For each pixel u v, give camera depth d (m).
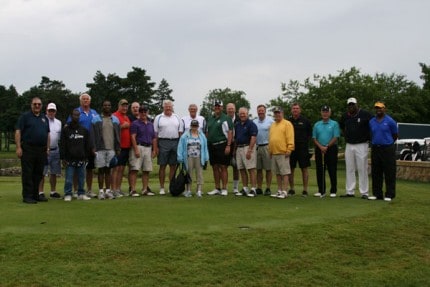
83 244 6.45
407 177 21.67
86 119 10.77
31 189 9.94
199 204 9.60
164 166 11.53
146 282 5.68
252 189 11.30
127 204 9.55
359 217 8.30
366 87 37.09
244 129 11.23
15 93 91.00
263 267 6.14
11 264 5.97
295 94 39.69
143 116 11.25
